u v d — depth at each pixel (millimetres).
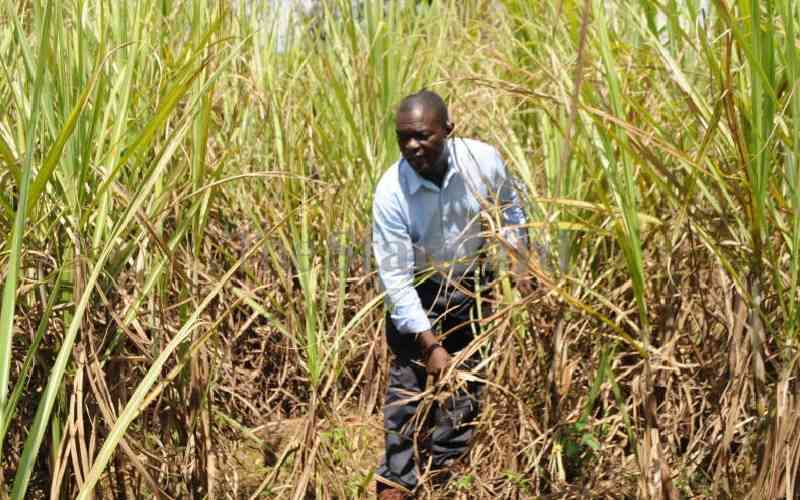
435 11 4707
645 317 2449
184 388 2723
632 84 3133
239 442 3535
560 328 3002
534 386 3090
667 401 2908
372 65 4180
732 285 2594
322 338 3312
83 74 2580
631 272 2393
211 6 3770
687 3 2611
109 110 2566
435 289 3193
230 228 4211
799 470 2365
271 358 4148
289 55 4883
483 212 2771
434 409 3201
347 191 3986
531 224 2596
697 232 2420
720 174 2336
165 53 3402
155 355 2590
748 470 2502
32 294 2525
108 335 2525
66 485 2469
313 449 2854
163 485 2727
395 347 3195
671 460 2867
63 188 2449
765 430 2420
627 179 2354
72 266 2443
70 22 2875
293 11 4844
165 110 2225
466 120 4086
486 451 3180
